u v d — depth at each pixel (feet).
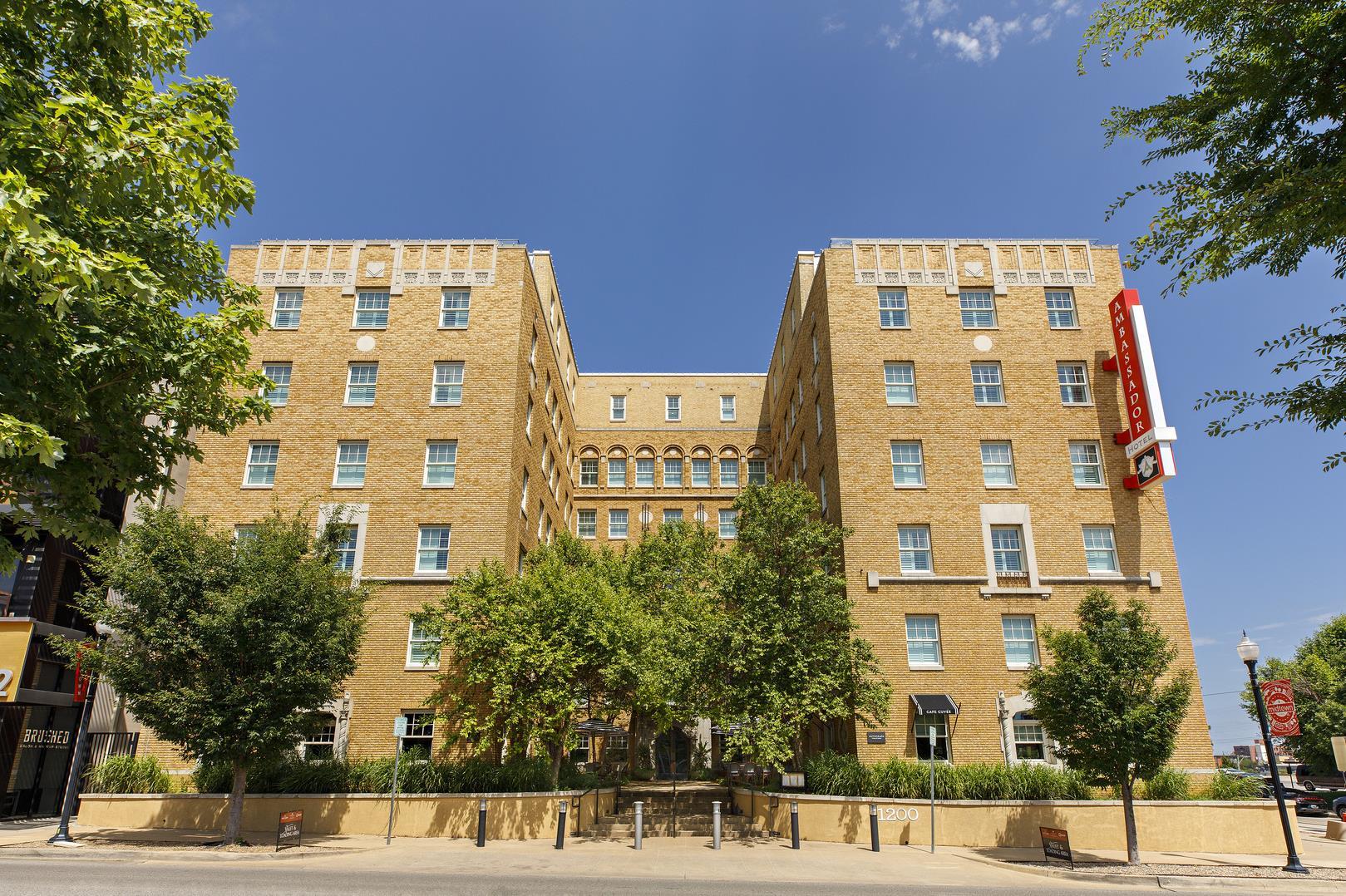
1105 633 62.64
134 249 33.55
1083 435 95.55
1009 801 71.00
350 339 101.60
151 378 34.73
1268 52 24.66
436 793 72.79
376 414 98.37
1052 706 62.64
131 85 33.83
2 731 84.79
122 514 93.97
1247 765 278.46
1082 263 102.32
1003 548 92.07
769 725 69.62
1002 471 94.79
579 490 157.38
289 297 104.01
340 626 66.08
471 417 98.07
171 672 61.87
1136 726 58.85
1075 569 90.79
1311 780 184.14
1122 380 93.81
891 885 48.11
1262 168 25.61
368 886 43.37
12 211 23.38
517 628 73.56
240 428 97.50
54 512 34.09
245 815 72.38
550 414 124.88
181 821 72.64
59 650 63.52
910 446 95.81
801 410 120.88
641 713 106.42
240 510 94.53
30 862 52.60
